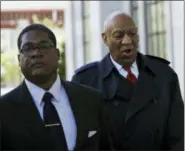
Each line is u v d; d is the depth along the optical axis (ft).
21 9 94.89
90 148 11.02
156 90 14.21
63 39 91.25
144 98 13.98
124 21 13.93
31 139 10.59
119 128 13.82
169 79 14.49
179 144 14.06
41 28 11.06
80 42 62.28
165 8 34.01
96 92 11.66
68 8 66.85
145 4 39.47
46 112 10.82
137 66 14.46
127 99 14.03
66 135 10.80
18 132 10.61
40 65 10.80
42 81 10.94
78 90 11.38
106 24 14.19
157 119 13.94
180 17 29.73
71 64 65.87
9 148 10.67
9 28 97.25
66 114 10.99
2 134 10.66
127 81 14.21
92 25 51.37
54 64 10.99
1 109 10.76
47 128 10.69
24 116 10.71
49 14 93.66
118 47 13.97
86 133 10.94
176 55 30.27
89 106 11.28
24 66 10.91
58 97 11.03
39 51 10.82
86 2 59.47
